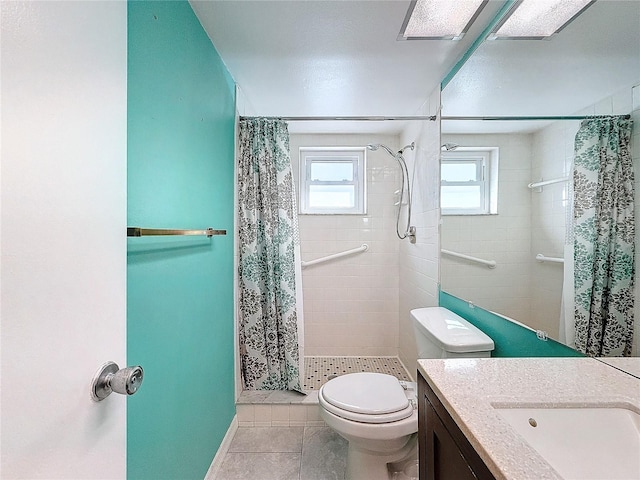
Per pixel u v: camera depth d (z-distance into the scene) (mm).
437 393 773
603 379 804
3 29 351
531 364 900
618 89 826
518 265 1227
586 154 927
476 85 1478
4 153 354
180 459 1130
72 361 456
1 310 351
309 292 2732
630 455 648
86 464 481
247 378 2018
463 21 1297
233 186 1848
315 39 1441
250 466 1554
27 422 381
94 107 506
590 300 913
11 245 363
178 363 1115
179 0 1126
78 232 470
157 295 974
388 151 2451
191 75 1229
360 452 1381
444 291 1826
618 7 833
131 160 841
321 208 2779
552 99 1071
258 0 1188
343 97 2068
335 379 1579
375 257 2725
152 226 943
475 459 596
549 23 1078
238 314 1952
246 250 1967
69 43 450
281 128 2023
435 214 1927
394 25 1338
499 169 1339
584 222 937
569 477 620
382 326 2738
